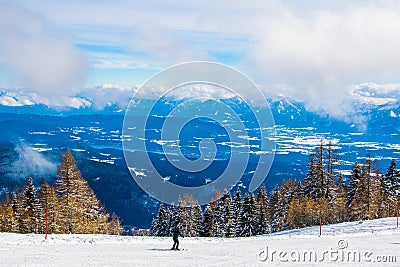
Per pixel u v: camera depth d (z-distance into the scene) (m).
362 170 57.25
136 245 25.56
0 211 47.59
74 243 25.31
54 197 45.25
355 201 56.16
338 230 37.16
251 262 20.17
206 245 26.33
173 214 57.78
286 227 57.81
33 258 19.86
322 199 57.50
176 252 23.02
